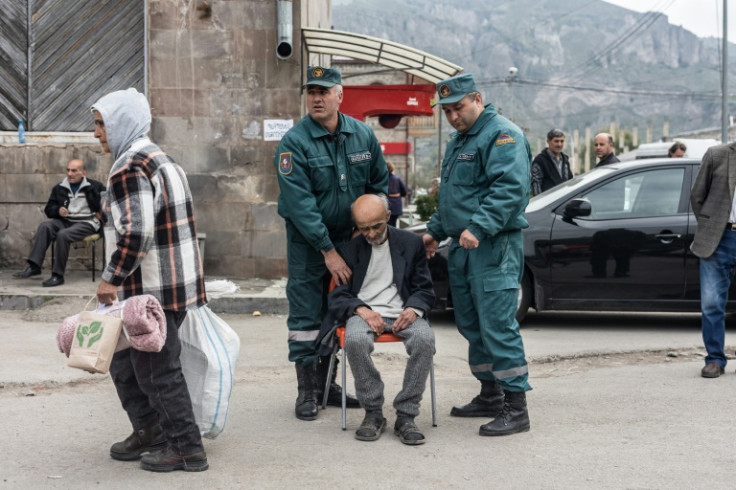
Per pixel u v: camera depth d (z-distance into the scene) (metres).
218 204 10.16
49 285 9.36
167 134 10.11
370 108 11.52
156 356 4.06
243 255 10.21
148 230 3.89
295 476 4.09
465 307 5.12
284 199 5.13
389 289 4.99
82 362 3.83
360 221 4.86
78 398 5.57
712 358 6.19
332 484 3.98
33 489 3.92
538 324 8.66
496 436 4.76
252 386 6.01
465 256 4.97
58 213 9.62
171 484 3.98
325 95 5.06
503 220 4.67
